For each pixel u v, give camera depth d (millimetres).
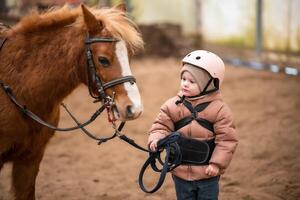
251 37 20141
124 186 8008
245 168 8516
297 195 7320
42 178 8469
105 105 5270
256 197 7273
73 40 5477
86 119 12258
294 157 8867
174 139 4965
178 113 5156
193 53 5117
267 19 18922
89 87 5438
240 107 12484
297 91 13719
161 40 20891
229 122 5020
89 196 7621
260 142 9773
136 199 7418
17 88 5539
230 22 21141
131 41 5277
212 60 5008
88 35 5344
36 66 5551
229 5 21094
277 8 18422
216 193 5148
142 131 11141
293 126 10602
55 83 5547
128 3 21453
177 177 5195
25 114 5516
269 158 8938
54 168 9000
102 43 5230
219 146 4992
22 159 5770
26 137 5602
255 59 18781
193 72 4984
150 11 25406
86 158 9523
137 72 17422
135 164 9078
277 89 14078
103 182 8234
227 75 16375
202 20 22672
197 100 5102
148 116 12250
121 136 5348
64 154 9750
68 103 13805
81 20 5543
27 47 5633
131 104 5090
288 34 18047
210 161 4969
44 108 5617
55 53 5527
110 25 5273
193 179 5070
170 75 16672
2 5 17188
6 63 5641
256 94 13625
